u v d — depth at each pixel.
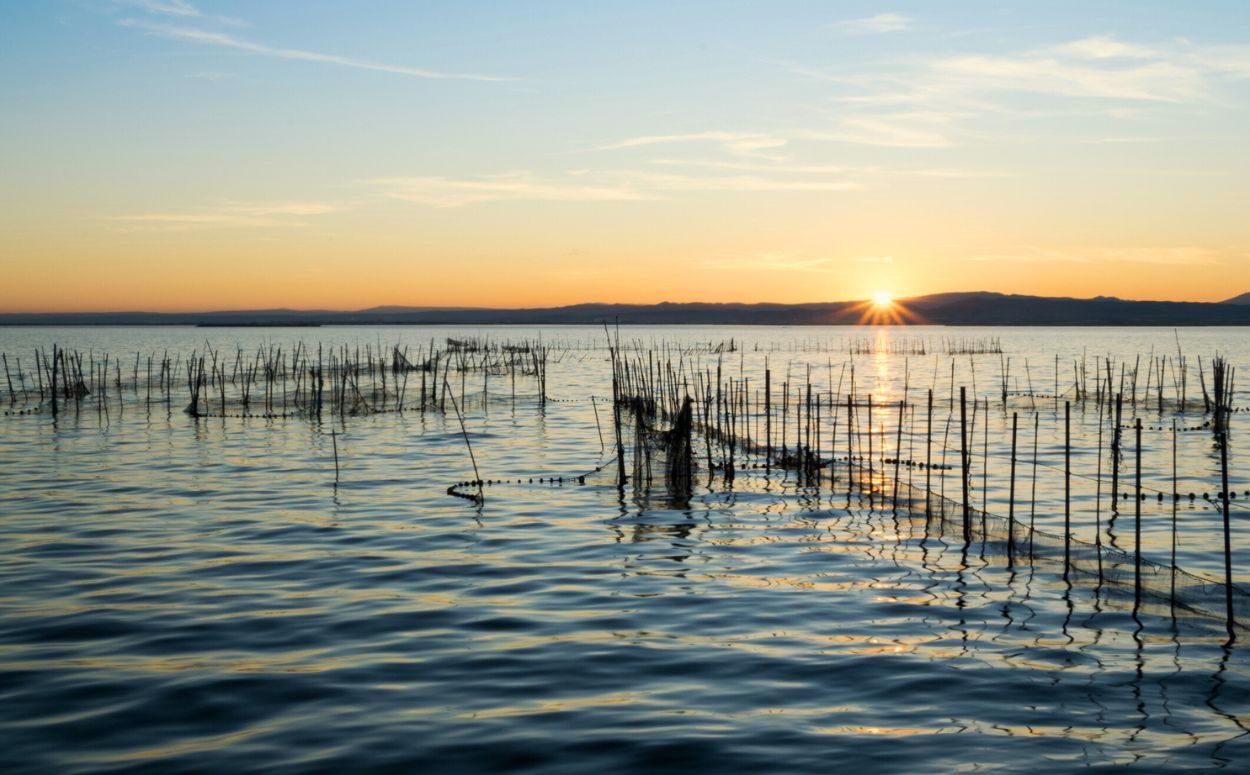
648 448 32.09
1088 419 52.59
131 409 57.16
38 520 25.36
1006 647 15.46
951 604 17.88
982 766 11.32
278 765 11.34
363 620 16.86
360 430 47.34
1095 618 16.94
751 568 20.61
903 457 38.28
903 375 96.19
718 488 30.80
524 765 11.38
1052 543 22.22
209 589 18.81
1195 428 47.88
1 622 16.59
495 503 28.16
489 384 80.38
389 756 11.59
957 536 23.61
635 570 20.44
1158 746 11.85
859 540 23.28
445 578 19.75
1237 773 11.14
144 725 12.44
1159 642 15.64
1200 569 20.89
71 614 17.09
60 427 47.88
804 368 108.19
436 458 37.66
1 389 72.50
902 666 14.61
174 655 15.02
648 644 15.66
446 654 15.13
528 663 14.74
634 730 12.31
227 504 27.81
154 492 29.77
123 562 20.89
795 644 15.64
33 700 13.20
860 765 11.36
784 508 27.47
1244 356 126.19
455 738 12.09
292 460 36.91
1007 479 33.12
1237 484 32.06
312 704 13.12
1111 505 28.36
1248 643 15.50
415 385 77.25
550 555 21.75
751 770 11.25
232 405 59.09
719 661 14.84
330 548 22.36
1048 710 12.96
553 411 57.91
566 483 31.66
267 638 15.86
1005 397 61.38
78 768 11.24
